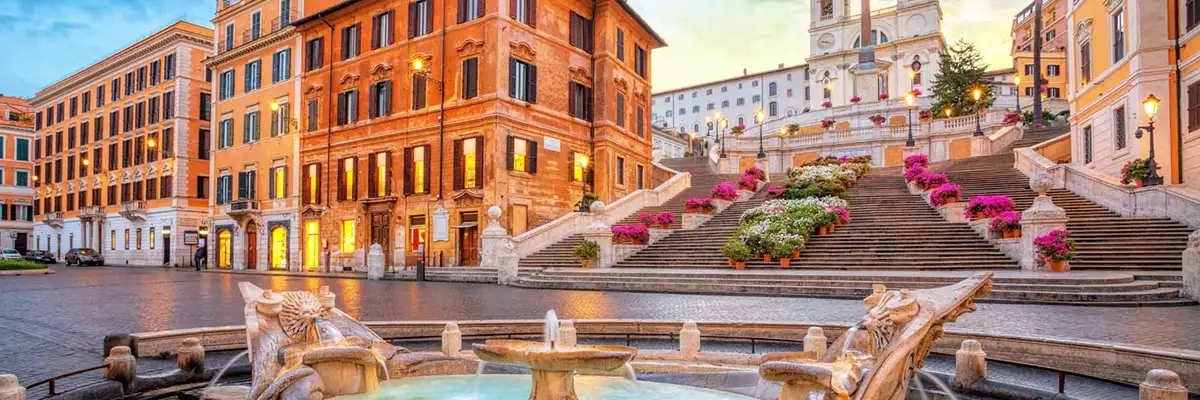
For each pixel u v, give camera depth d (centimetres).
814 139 5125
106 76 6162
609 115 3834
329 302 729
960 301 566
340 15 3919
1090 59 2969
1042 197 2059
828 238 2491
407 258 3503
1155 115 2450
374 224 3688
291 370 581
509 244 2817
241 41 4759
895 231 2461
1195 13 2336
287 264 4156
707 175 4559
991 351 912
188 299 1867
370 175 3697
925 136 4841
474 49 3325
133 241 5694
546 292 2059
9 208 7725
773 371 525
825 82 8912
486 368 770
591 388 716
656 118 12056
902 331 542
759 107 10825
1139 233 2067
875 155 4922
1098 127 2897
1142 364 759
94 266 5366
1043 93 7931
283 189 4234
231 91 4728
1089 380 797
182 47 5338
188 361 820
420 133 3497
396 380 721
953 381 765
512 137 3284
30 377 823
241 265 4472
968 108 5928
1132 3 2542
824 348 857
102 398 725
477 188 3234
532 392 565
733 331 1081
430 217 3422
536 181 3419
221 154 4775
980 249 2206
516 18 3366
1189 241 1529
